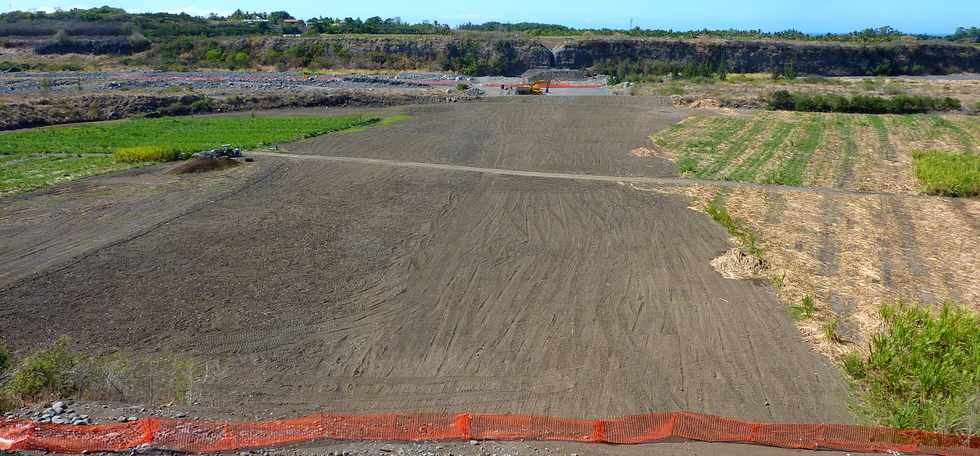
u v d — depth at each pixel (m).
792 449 9.76
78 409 10.16
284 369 12.63
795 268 17.94
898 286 16.94
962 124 41.31
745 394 11.96
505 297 15.95
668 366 12.91
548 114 44.94
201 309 14.99
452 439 9.69
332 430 9.80
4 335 13.57
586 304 15.59
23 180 26.34
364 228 20.94
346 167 29.45
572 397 11.86
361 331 14.20
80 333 13.73
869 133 38.31
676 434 10.04
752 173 28.81
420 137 36.88
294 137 36.62
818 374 12.59
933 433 10.02
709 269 17.75
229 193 24.81
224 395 11.61
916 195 25.75
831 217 22.75
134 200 23.72
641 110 46.59
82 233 20.02
